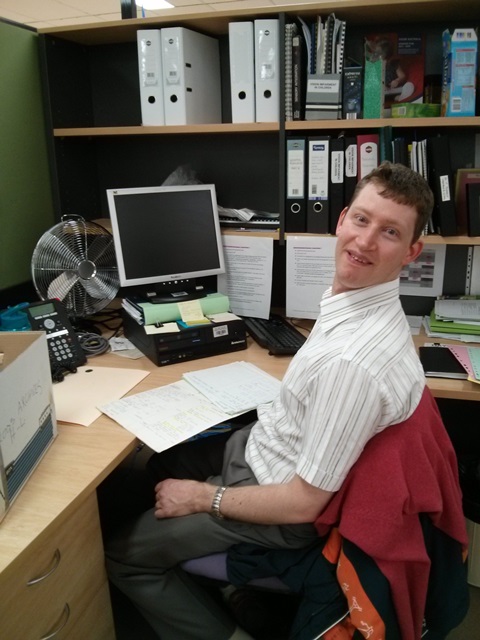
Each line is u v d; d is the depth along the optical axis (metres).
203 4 4.74
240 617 1.46
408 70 1.76
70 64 2.02
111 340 1.85
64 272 1.83
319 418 0.98
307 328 1.94
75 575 1.12
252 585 1.18
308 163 1.76
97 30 1.85
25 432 1.02
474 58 1.56
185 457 1.55
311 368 1.03
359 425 0.94
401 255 1.04
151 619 1.31
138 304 1.77
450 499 1.03
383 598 0.95
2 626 0.90
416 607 1.01
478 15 1.68
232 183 2.09
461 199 1.73
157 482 1.55
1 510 0.90
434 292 1.98
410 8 1.60
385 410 0.95
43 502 0.96
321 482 0.98
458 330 1.77
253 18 1.71
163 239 1.86
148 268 1.83
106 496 1.95
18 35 1.79
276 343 1.75
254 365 1.64
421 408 1.01
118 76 2.10
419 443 0.97
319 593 1.05
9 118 1.79
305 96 1.75
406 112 1.70
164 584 1.27
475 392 1.40
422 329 1.87
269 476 1.18
